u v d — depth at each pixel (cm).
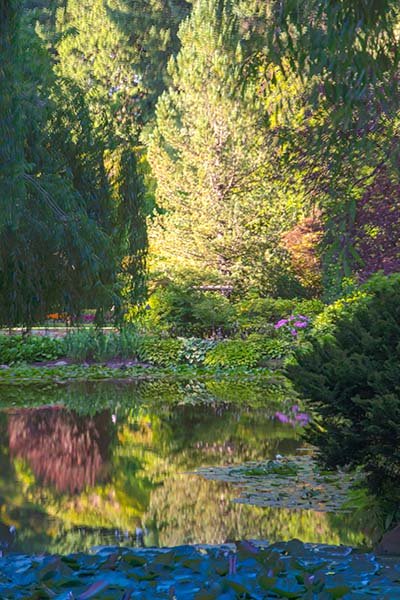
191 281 2989
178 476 1104
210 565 452
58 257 888
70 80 975
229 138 3138
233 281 3109
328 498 970
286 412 1700
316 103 928
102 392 2028
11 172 755
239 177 3152
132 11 4709
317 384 841
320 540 796
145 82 4734
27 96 885
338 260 1244
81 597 399
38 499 977
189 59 3303
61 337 2855
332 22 686
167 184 3331
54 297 903
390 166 1148
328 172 1236
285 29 732
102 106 1010
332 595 408
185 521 880
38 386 2145
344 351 869
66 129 952
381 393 788
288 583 420
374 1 688
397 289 908
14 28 757
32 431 1449
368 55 708
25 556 516
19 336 2689
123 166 1011
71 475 1106
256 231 3181
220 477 1096
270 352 2630
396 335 848
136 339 2672
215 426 1521
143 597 407
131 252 1002
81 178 960
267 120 1283
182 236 3209
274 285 3127
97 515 908
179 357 2641
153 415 1648
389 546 725
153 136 3653
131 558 479
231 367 2564
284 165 1337
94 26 4697
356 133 1022
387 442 797
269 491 1012
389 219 1564
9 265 879
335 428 847
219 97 1504
